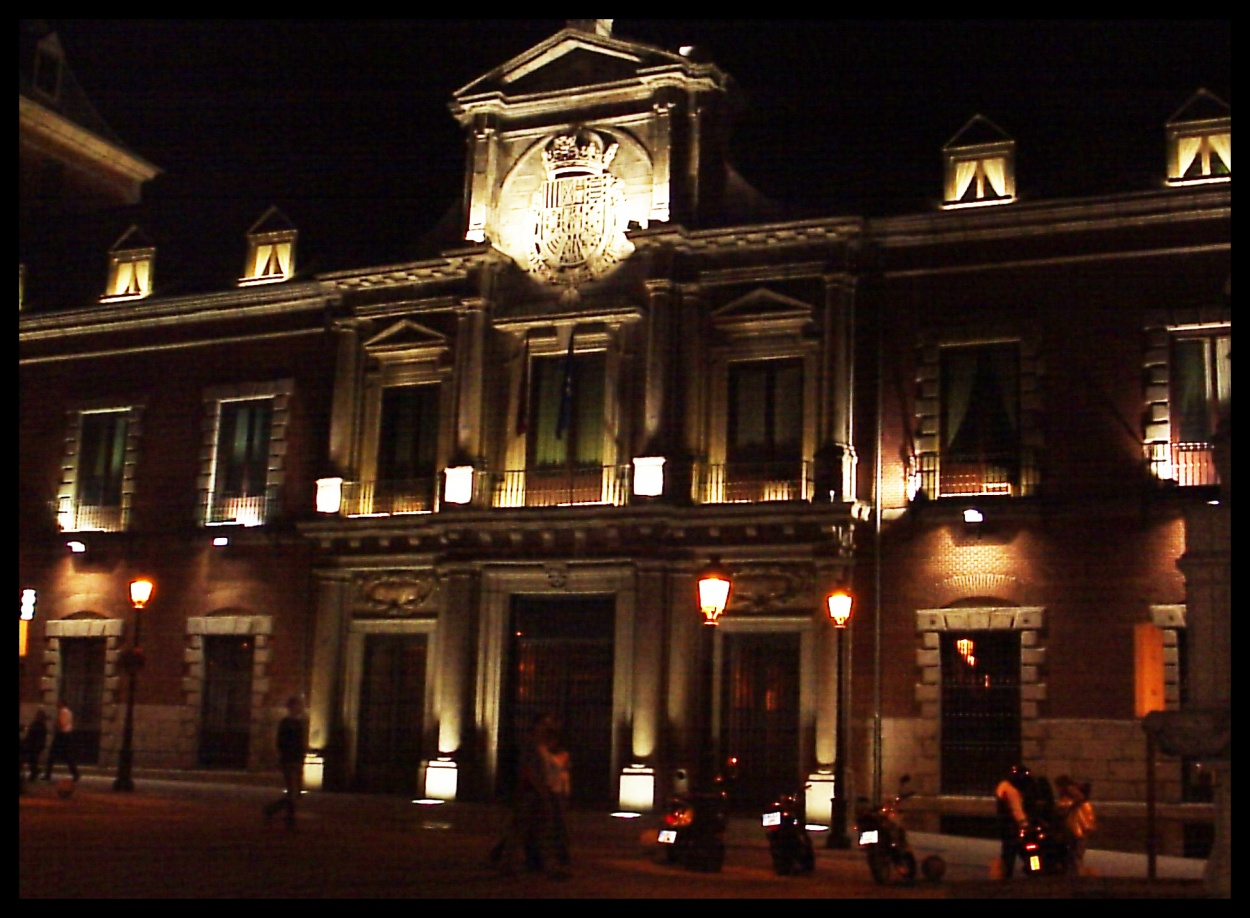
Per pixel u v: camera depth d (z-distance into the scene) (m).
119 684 34.62
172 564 34.44
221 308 34.84
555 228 30.91
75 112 43.84
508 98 31.72
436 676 30.45
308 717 31.78
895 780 26.75
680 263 29.70
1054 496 26.27
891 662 27.11
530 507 29.44
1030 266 27.23
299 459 33.34
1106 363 26.39
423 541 31.03
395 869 17.16
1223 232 25.92
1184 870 21.28
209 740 33.41
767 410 28.83
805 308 28.36
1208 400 25.80
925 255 28.05
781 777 27.66
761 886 16.95
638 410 29.45
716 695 28.34
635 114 30.59
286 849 19.11
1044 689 25.97
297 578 32.88
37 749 29.48
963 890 15.59
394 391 32.47
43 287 38.16
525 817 16.94
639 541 28.56
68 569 35.72
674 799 19.30
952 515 26.97
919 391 27.67
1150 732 14.25
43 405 37.00
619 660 28.75
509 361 30.92
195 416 34.88
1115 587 25.73
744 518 27.83
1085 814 19.02
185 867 16.58
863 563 27.59
